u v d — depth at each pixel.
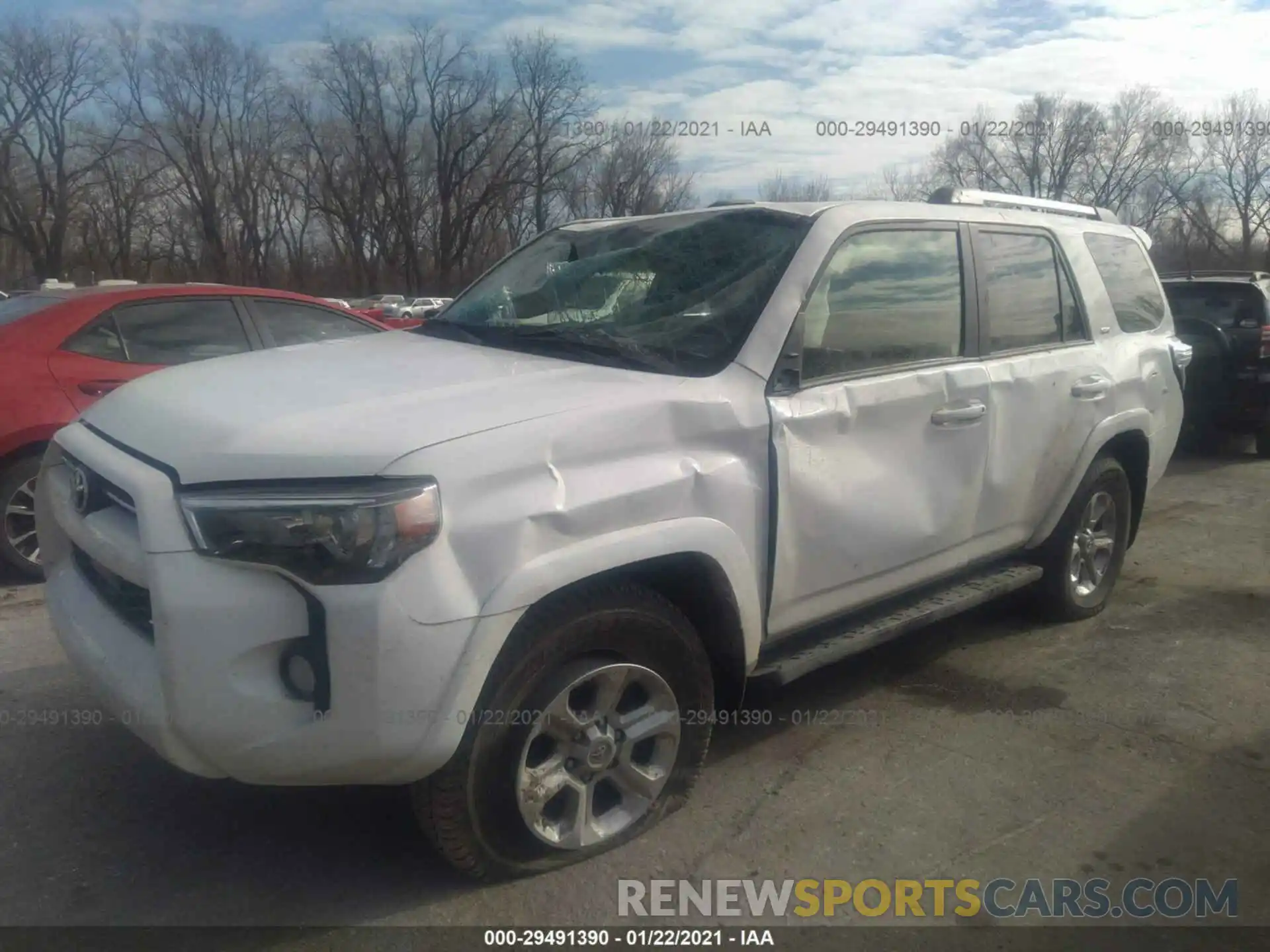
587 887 2.91
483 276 4.32
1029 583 4.49
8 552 5.40
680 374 3.11
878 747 3.78
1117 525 5.12
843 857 3.09
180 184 58.50
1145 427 4.99
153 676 2.54
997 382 4.02
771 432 3.13
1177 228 41.66
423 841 3.13
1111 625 5.08
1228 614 5.26
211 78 56.44
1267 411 9.55
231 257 60.09
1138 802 3.43
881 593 3.72
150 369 5.72
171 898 2.86
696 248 3.63
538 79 47.25
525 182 50.22
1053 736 3.89
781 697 4.21
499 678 2.63
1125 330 4.99
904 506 3.63
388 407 2.66
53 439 3.16
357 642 2.37
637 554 2.77
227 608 2.37
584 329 3.46
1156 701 4.22
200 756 2.45
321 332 6.52
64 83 52.28
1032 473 4.29
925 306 3.81
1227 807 3.41
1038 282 4.42
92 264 57.12
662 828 3.21
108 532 2.69
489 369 3.09
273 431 2.50
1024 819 3.32
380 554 2.37
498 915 2.79
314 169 59.38
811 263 3.38
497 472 2.54
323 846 3.10
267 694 2.41
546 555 2.61
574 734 2.85
